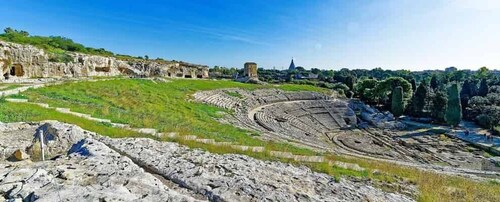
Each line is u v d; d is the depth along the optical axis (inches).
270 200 402.9
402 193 666.2
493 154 2235.5
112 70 3105.3
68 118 918.4
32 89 1449.3
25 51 2042.3
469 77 6323.8
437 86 5012.3
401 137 2667.3
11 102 1037.2
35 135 682.8
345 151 1860.2
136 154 575.2
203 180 446.6
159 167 501.7
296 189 502.6
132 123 1107.9
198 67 4456.2
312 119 3144.7
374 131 2915.8
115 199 295.6
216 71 5969.5
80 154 498.9
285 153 945.5
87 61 2706.7
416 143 2445.9
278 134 1822.1
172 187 427.8
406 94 3838.6
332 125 3085.6
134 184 359.6
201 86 3102.9
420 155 2076.8
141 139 746.2
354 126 3122.5
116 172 392.5
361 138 2534.5
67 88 1665.8
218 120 1830.7
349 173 780.6
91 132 753.0
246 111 2691.9
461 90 4670.3
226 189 420.5
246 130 1637.6
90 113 1151.0
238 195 405.7
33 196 287.6
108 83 2095.2
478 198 705.6
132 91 2050.9
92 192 303.3
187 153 663.1
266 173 576.7
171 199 324.5
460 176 1150.3
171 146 721.0
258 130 1807.3
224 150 832.3
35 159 579.2
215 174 500.4
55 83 1765.5
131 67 3390.7
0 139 639.1
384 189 676.7
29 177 341.4
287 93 3838.6
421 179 807.1
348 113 3521.2
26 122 774.5
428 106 3718.0
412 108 3710.6
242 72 5940.0
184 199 331.0
